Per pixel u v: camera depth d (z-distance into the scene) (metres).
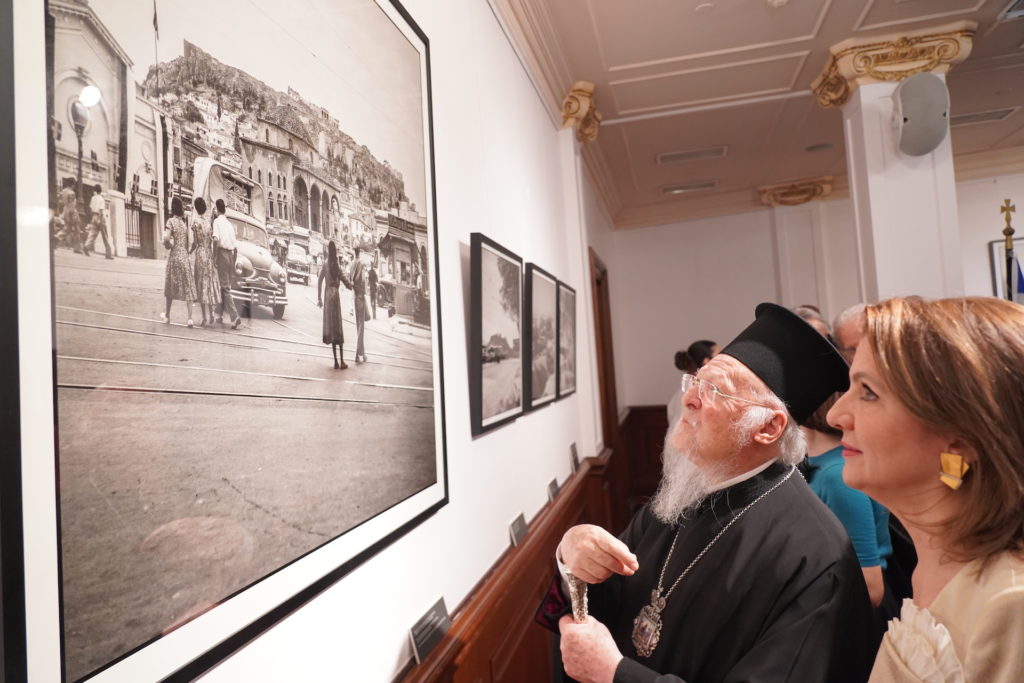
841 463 1.87
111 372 0.68
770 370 1.47
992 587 0.71
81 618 0.63
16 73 0.60
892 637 0.83
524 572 2.42
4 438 0.57
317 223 1.12
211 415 0.83
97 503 0.66
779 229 7.67
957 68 4.71
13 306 0.58
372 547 1.24
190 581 0.77
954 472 0.75
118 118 0.71
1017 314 0.78
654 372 8.27
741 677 1.17
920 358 0.78
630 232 8.36
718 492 1.50
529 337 2.69
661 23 3.80
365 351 1.27
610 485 5.44
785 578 1.28
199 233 0.83
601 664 1.31
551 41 3.70
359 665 1.23
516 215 2.96
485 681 1.85
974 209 6.94
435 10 1.97
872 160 4.25
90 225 0.67
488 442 2.23
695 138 5.85
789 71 4.57
